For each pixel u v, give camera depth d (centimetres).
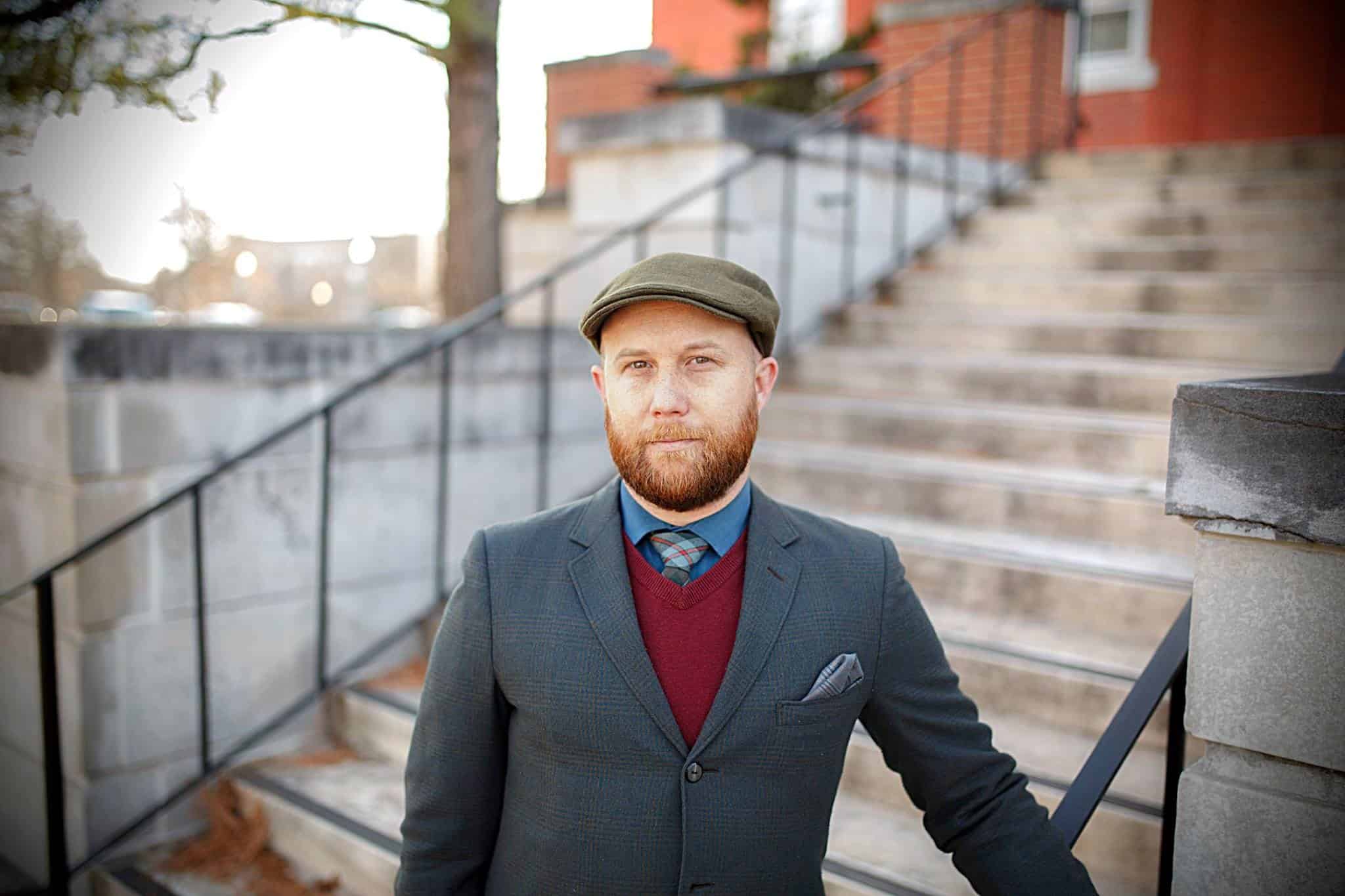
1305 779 148
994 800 146
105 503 296
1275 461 144
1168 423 344
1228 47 731
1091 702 250
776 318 141
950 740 147
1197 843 156
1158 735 245
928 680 149
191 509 312
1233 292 407
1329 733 143
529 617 142
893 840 235
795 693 138
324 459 323
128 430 298
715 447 136
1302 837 147
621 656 138
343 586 347
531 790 142
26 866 328
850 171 498
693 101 433
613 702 137
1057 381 381
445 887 147
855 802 254
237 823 307
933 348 449
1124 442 337
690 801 135
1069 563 290
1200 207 486
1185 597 266
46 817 288
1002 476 336
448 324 441
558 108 711
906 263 531
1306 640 145
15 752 327
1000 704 263
